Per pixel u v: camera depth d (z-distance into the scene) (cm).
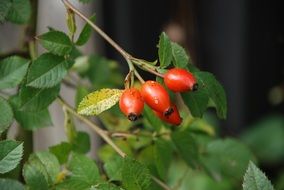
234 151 64
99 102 45
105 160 59
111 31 105
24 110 50
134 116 43
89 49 97
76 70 70
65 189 48
